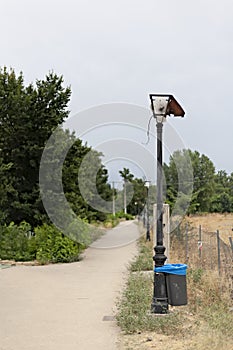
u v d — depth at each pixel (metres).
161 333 8.10
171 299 9.31
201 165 48.28
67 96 25.91
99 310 10.34
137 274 14.53
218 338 7.34
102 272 16.83
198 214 44.50
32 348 7.48
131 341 7.68
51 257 19.95
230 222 36.72
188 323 8.78
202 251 18.53
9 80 25.20
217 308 9.66
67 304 11.08
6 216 23.59
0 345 7.68
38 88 25.25
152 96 9.77
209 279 11.97
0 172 23.42
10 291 12.98
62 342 7.80
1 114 24.84
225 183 66.25
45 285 14.01
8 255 20.70
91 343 7.69
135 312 9.35
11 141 24.81
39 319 9.55
